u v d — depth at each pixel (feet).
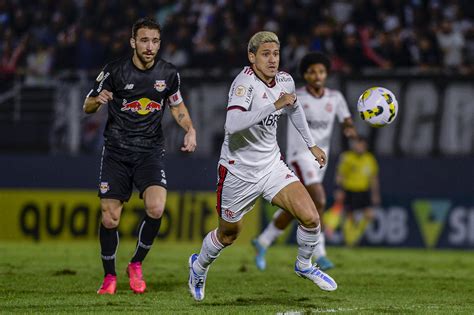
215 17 226.99
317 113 121.80
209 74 195.72
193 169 192.75
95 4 238.48
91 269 119.24
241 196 80.69
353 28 214.69
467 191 185.78
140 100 89.76
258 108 78.28
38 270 117.08
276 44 77.30
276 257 149.18
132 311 78.33
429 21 219.41
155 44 87.92
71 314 76.33
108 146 90.84
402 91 187.83
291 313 77.15
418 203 185.98
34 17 246.06
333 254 159.74
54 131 203.21
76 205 186.39
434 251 179.01
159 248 166.20
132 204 184.34
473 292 99.71
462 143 186.19
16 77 207.00
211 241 82.28
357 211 187.32
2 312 77.41
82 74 201.26
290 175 80.23
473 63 210.59
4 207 188.85
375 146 188.85
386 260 146.51
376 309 81.30
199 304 84.43
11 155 198.80
